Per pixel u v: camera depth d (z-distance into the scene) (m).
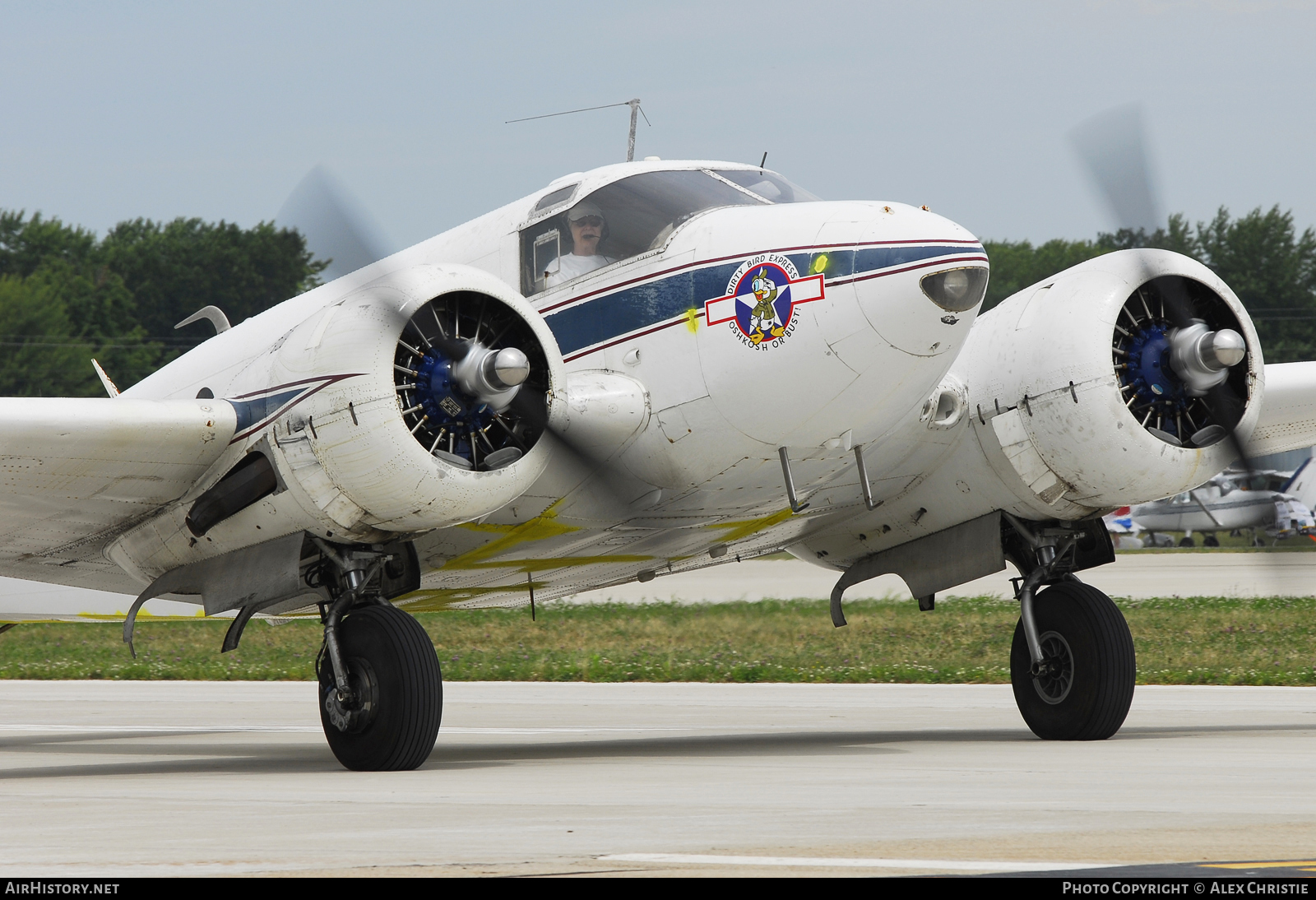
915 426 33.41
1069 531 35.88
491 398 28.56
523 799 23.36
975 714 46.28
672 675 66.88
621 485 32.16
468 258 34.81
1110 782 25.02
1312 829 18.67
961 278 28.92
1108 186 34.88
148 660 86.38
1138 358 33.53
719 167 33.62
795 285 29.83
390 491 28.30
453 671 72.00
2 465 29.00
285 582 29.91
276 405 29.03
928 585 37.75
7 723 54.03
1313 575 134.62
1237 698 49.91
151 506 31.80
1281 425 38.31
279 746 43.66
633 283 31.70
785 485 31.88
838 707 50.28
